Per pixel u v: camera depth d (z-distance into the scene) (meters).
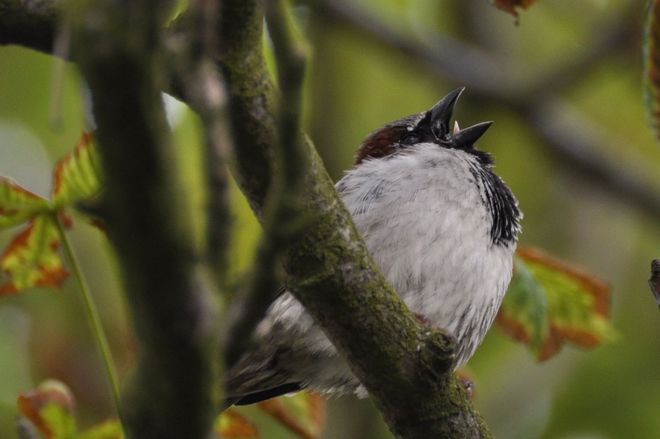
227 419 8.65
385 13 15.52
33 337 13.03
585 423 14.20
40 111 14.35
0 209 7.02
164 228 3.82
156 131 3.76
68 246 7.02
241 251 9.92
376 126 15.21
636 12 14.67
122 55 3.65
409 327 6.76
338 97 14.50
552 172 15.52
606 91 16.44
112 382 6.76
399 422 6.94
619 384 14.30
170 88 5.89
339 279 6.61
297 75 4.31
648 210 15.16
